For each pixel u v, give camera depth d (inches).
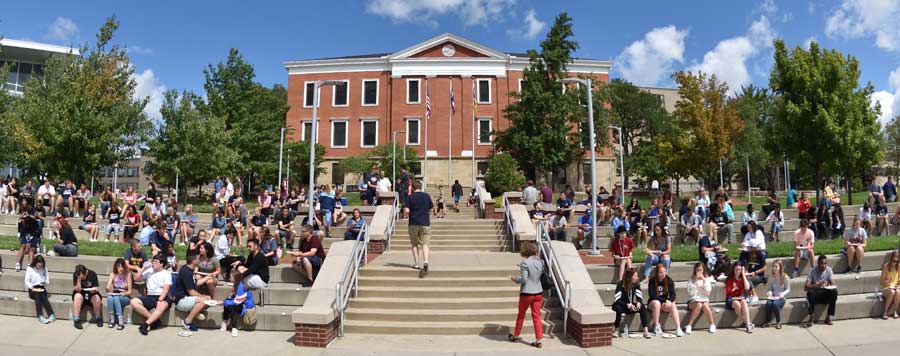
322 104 2180.1
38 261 490.0
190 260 493.0
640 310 459.5
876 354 411.2
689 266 557.0
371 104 2170.3
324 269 504.1
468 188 1793.8
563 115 1784.0
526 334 449.4
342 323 446.3
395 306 480.4
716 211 769.6
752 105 1833.2
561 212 777.6
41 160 1112.8
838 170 970.1
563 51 1801.2
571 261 524.1
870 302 500.1
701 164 1390.3
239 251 665.0
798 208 824.9
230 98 1740.9
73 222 823.7
